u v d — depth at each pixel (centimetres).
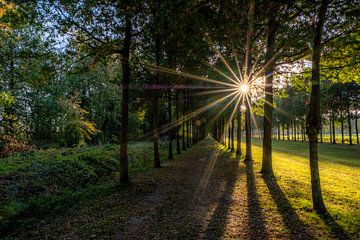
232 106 3078
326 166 2133
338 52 1391
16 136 2439
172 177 1495
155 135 1950
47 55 1246
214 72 2555
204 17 979
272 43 1436
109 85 4309
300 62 1602
